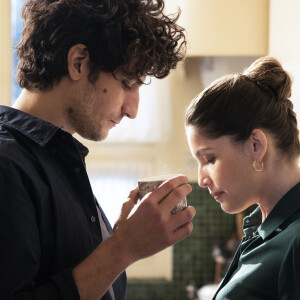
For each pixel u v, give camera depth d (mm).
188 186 1086
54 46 1125
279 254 1104
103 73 1140
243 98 1166
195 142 1211
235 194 1191
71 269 1030
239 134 1158
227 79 1211
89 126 1174
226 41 2100
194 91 3139
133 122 3336
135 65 1157
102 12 1131
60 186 1134
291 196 1152
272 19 1939
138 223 1039
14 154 1077
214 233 3609
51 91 1163
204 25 2102
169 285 3570
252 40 2090
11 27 3074
